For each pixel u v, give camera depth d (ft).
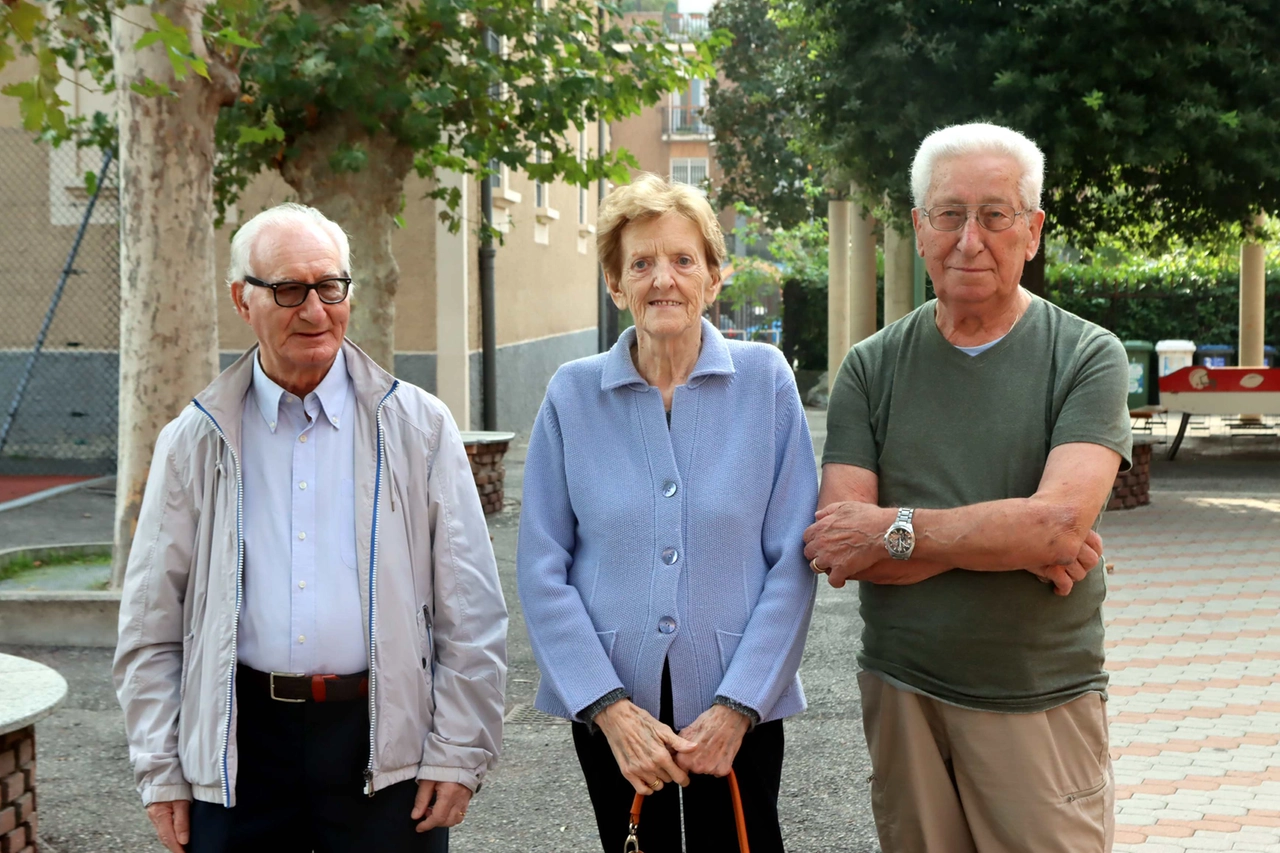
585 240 78.84
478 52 28.32
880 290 77.71
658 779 8.34
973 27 34.86
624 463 8.95
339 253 8.53
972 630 8.46
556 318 68.54
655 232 8.76
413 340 45.47
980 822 8.67
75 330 44.06
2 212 43.65
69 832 13.79
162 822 8.38
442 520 8.78
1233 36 33.60
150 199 22.30
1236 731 16.96
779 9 40.98
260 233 8.36
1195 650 21.15
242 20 22.80
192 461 8.52
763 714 8.48
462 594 8.78
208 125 22.76
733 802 8.66
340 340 8.65
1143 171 37.14
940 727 8.75
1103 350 8.48
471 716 8.66
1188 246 41.93
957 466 8.61
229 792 8.11
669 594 8.64
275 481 8.51
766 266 105.09
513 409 56.49
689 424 8.97
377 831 8.41
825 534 8.63
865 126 36.01
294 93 25.88
